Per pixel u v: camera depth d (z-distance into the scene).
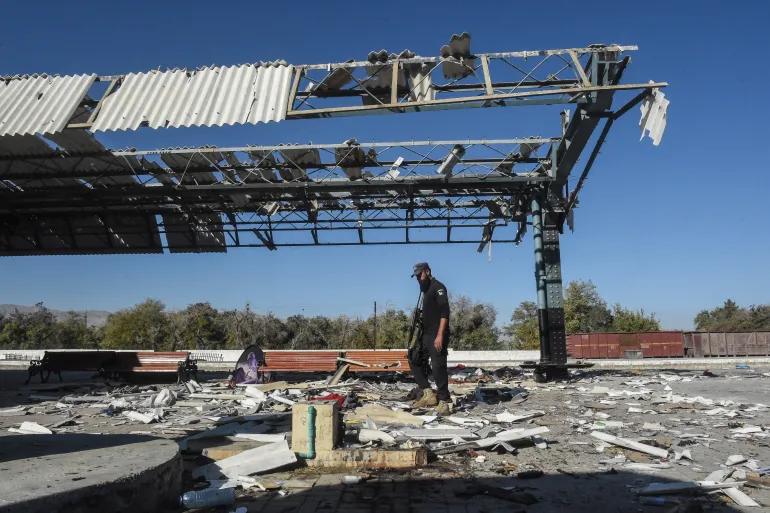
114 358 15.46
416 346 8.51
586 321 54.91
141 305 48.66
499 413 8.13
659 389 11.98
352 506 3.81
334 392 11.31
